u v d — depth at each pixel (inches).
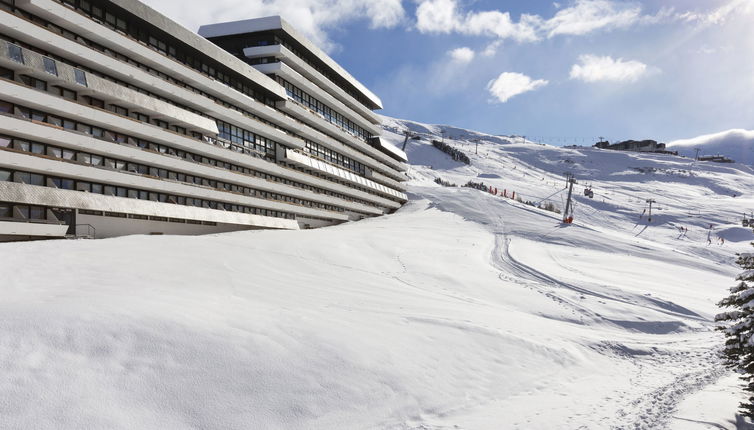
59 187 1390.3
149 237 1291.8
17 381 408.2
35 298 570.3
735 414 535.5
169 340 511.8
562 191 5915.4
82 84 1380.4
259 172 2299.5
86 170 1411.2
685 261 2338.8
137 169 1638.8
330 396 506.3
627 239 2773.1
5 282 655.8
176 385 460.8
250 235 1722.4
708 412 540.7
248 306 701.9
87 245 1034.1
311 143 2810.0
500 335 796.0
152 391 446.0
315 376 528.7
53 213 1360.7
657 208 5231.3
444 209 3469.5
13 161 1224.2
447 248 1974.7
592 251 2378.2
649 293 1456.7
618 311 1211.9
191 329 540.4
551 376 702.5
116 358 468.8
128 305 568.4
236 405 459.8
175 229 1809.8
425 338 721.6
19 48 1229.7
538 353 773.3
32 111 1302.9
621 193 6653.5
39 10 1317.7
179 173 1823.3
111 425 397.1
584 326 1086.4
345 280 1148.5
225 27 2625.5
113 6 1546.5
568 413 539.8
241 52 2625.5
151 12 1673.2
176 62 1756.9
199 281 839.7
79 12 1457.9
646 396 621.3
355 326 701.3
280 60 2605.8
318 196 2731.3
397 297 1024.2
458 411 545.0
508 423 505.0
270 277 1010.1
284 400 482.9
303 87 2741.1
